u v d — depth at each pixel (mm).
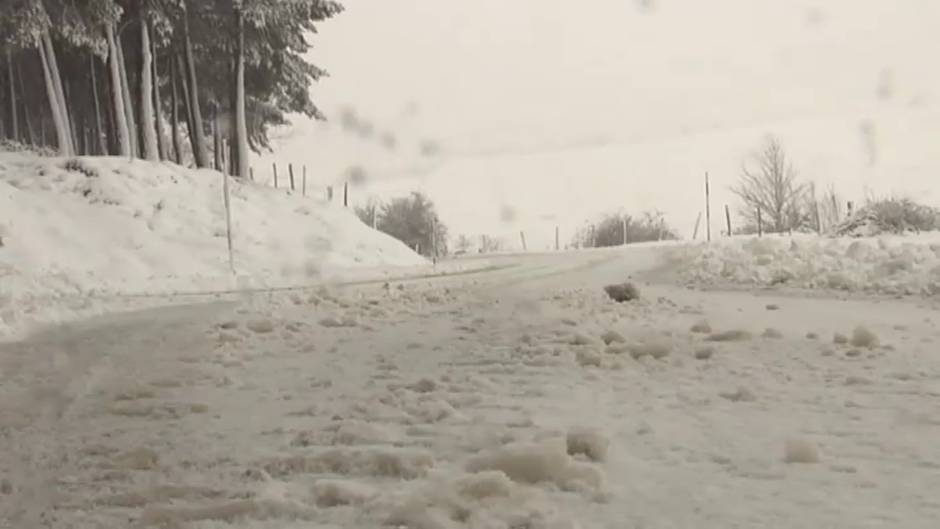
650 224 74688
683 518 3244
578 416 5141
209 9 36094
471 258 44781
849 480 3713
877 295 13609
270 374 7156
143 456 4457
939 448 4223
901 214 30953
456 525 3213
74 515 3602
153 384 6793
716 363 7012
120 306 14516
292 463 4215
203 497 3768
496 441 4500
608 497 3512
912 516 3211
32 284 19391
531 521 3199
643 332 8953
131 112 36906
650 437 4566
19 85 42562
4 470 4312
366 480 3949
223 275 24188
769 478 3770
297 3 36969
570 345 8141
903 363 6809
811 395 5641
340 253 31062
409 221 61375
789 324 9672
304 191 40031
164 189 30156
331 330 10188
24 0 29062
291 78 39375
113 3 30984
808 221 58719
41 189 27906
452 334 9523
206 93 42156
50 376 7352
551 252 54781
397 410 5445
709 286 16562
